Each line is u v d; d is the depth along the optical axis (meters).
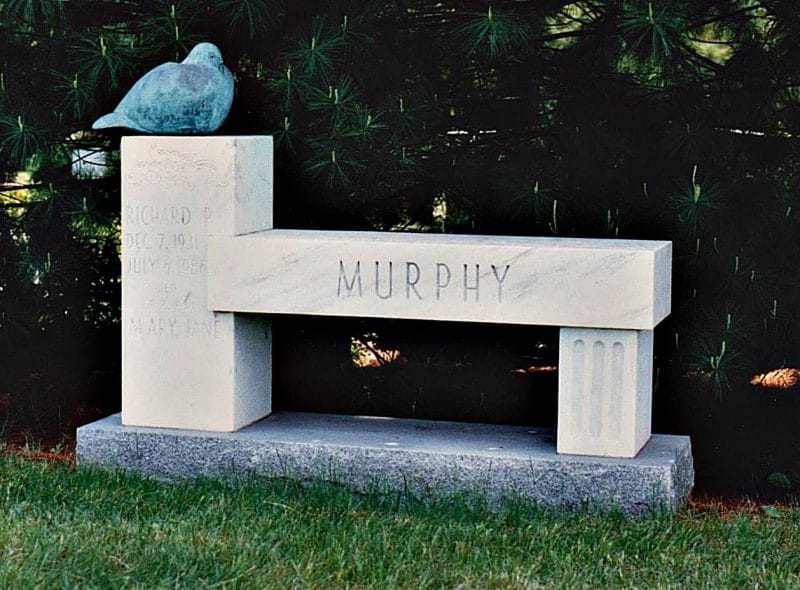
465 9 4.81
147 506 4.32
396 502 4.45
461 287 4.43
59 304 5.15
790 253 4.77
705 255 4.76
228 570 3.92
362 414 5.26
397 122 4.75
